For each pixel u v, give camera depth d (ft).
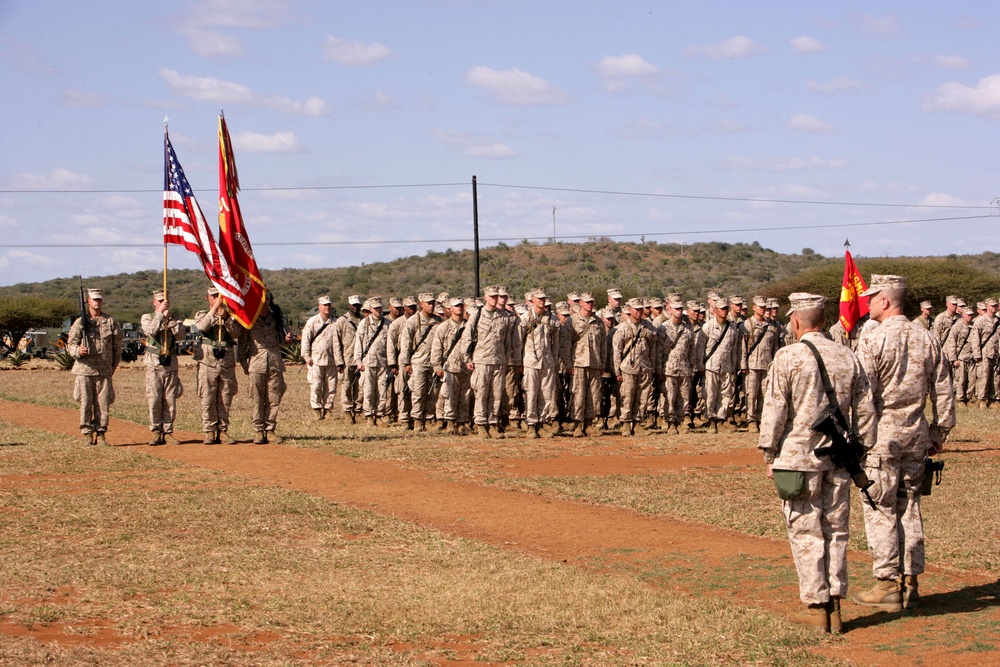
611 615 26.99
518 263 369.50
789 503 26.02
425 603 27.89
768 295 189.57
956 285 173.37
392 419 73.67
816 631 25.57
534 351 65.77
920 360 28.30
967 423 76.69
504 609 27.40
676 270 357.41
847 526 25.84
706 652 24.00
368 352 72.38
